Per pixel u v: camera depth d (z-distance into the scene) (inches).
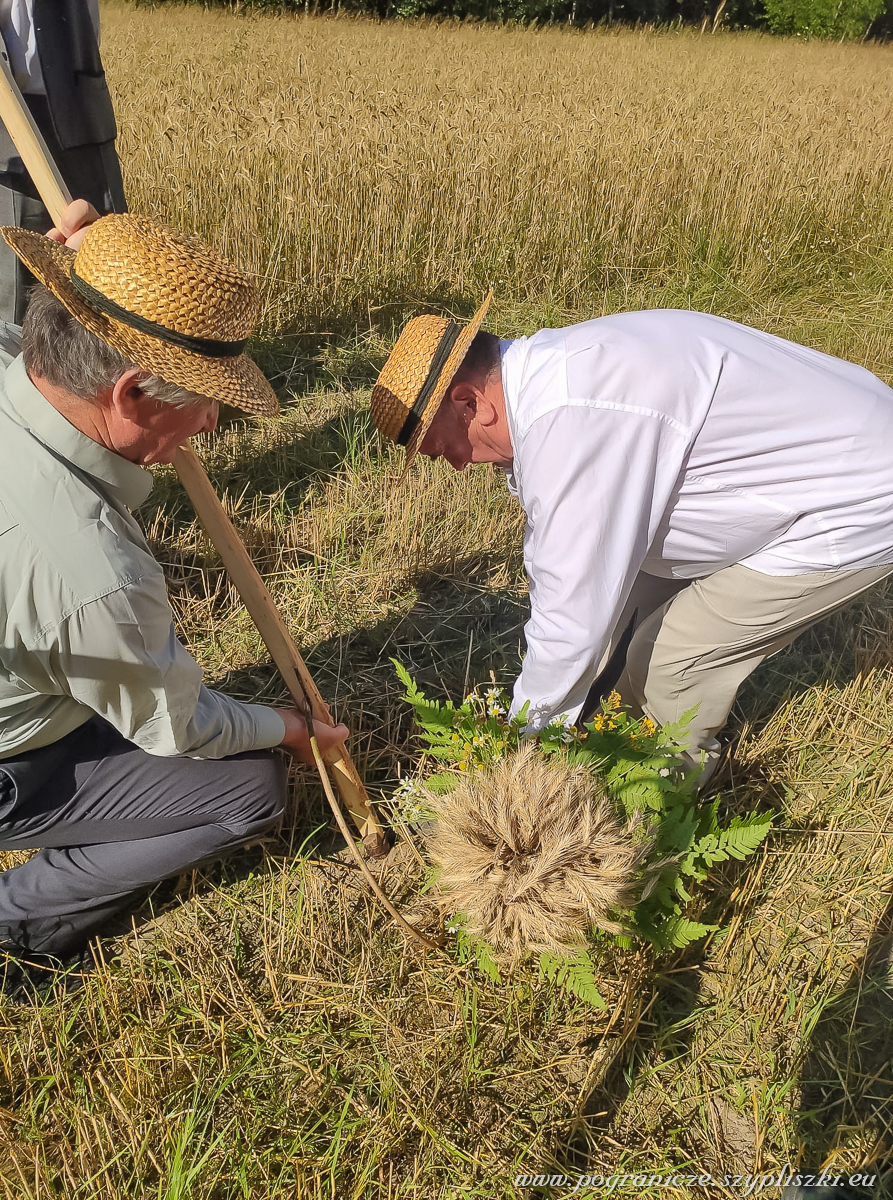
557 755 68.6
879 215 239.8
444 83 334.6
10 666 59.5
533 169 223.8
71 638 58.4
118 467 60.1
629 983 75.1
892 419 71.4
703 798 94.7
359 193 200.8
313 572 123.1
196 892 85.6
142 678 61.9
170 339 52.9
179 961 78.8
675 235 226.5
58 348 53.6
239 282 56.2
